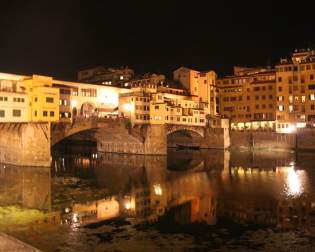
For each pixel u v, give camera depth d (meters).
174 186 60.22
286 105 125.44
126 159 97.25
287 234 34.53
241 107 140.38
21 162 76.81
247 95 139.00
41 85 83.06
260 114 135.62
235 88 142.00
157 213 42.62
